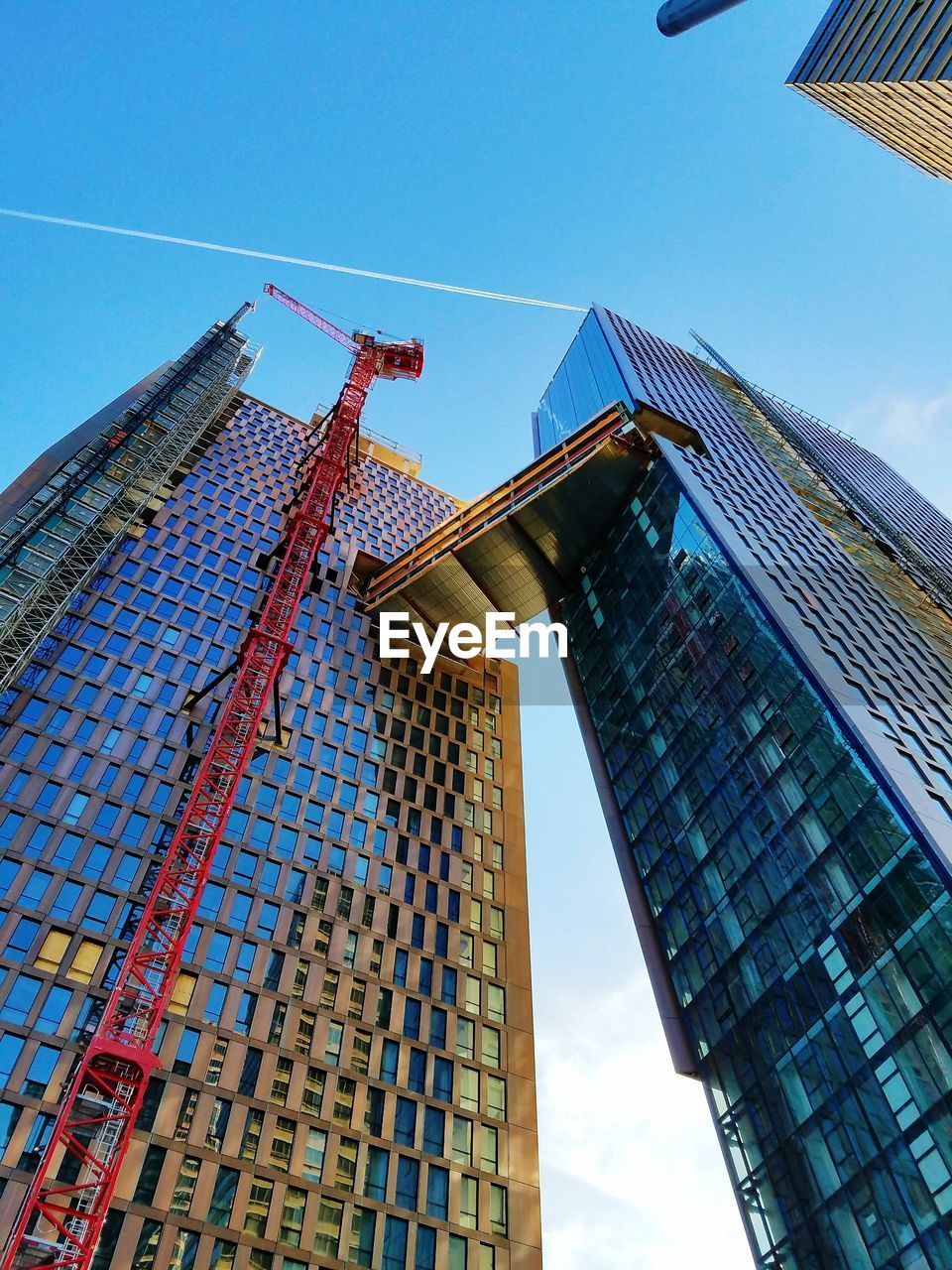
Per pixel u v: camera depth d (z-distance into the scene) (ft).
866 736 197.77
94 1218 138.72
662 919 237.04
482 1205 186.39
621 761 279.90
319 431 396.98
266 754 244.83
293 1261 160.35
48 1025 166.20
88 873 192.44
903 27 286.05
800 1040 184.34
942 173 324.80
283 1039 189.78
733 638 251.80
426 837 255.09
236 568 293.84
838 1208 162.40
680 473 296.92
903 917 170.71
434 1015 214.90
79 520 258.98
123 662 240.73
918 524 483.92
